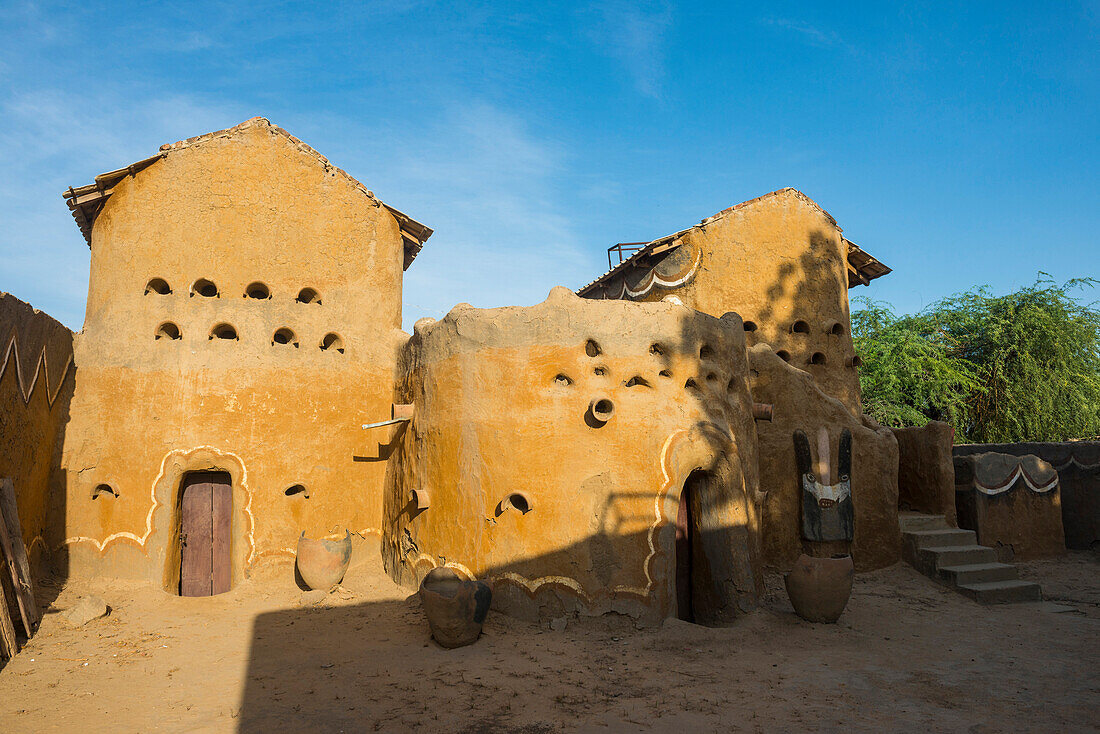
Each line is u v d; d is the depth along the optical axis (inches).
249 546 428.5
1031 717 250.5
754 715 250.4
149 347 435.5
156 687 279.6
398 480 454.6
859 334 1029.2
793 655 318.3
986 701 265.7
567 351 376.5
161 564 414.3
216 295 463.5
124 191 454.6
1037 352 952.9
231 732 238.4
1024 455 567.5
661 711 253.1
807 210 600.1
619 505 355.9
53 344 403.2
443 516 395.9
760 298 571.5
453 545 386.9
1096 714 253.4
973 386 936.9
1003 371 950.4
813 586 361.1
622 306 381.1
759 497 418.0
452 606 316.8
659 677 287.7
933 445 511.8
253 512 432.5
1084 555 542.0
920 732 237.3
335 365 470.3
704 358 402.0
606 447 362.6
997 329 964.0
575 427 366.9
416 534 417.1
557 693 270.4
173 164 455.8
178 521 430.0
